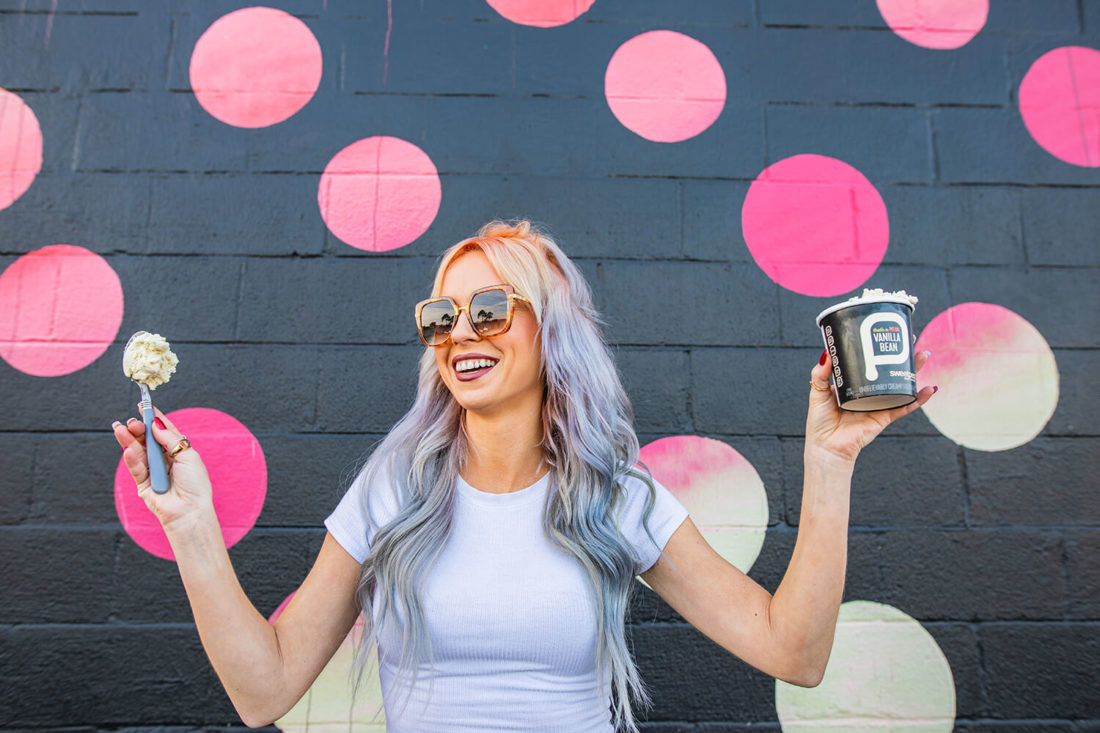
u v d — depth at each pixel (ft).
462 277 4.46
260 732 5.88
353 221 6.70
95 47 6.87
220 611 3.60
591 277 6.71
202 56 6.90
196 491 3.68
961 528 6.42
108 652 5.93
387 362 6.49
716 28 7.21
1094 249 6.98
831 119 7.11
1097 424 6.64
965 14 7.34
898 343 3.65
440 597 3.94
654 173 6.91
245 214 6.66
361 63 6.95
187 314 6.47
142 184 6.67
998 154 7.12
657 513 4.45
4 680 5.84
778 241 6.87
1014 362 6.72
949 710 6.15
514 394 4.26
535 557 4.09
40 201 6.58
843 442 3.83
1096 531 6.46
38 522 6.07
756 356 6.66
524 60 7.04
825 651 3.81
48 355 6.34
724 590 4.21
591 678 4.11
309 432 6.33
